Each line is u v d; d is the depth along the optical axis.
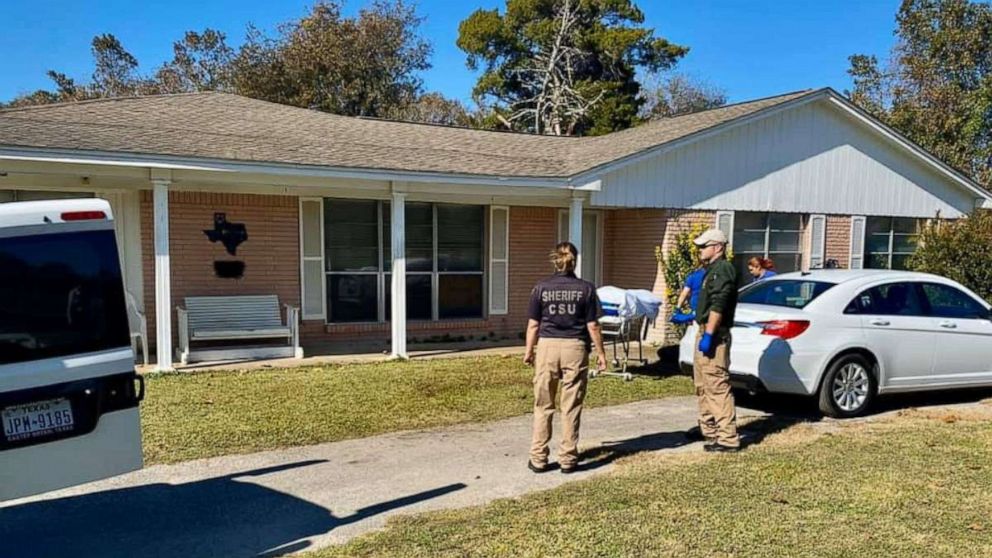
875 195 14.70
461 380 8.84
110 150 8.22
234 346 11.05
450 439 6.20
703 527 4.11
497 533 4.02
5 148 7.64
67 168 8.33
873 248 14.98
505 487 4.90
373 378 8.92
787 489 4.79
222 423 6.59
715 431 5.85
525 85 35.31
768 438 6.22
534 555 3.73
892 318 7.30
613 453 5.76
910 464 5.36
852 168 14.40
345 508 4.50
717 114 14.09
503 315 13.51
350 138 11.98
